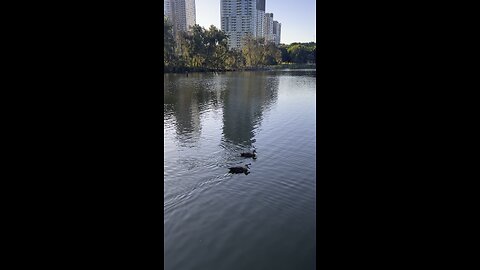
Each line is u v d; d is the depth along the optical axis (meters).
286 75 80.12
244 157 15.92
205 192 11.88
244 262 7.85
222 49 91.06
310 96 39.06
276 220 9.79
